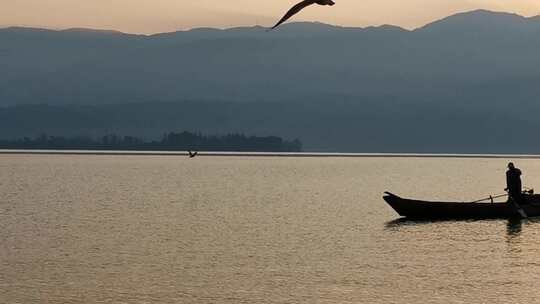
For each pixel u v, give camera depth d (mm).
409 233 60500
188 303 38500
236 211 79625
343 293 40375
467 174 180875
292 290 40969
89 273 44812
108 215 74375
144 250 52656
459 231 61062
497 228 62344
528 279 43500
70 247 53625
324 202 91938
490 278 43719
